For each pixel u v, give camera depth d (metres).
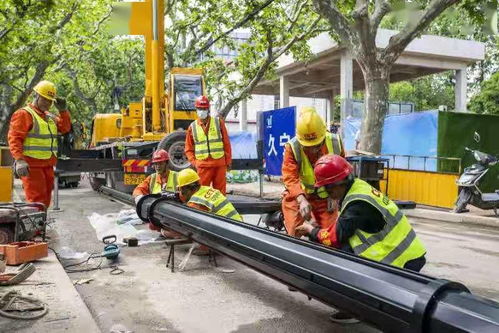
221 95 19.28
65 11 17.28
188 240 5.40
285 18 17.31
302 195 4.55
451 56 21.36
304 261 3.06
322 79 25.78
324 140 4.69
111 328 3.73
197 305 4.28
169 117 11.73
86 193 14.54
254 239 3.63
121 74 29.48
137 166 10.44
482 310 2.07
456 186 10.59
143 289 4.72
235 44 19.98
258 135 15.55
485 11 10.86
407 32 10.83
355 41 11.06
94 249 6.33
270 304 4.32
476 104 24.84
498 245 7.14
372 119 11.23
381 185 12.51
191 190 5.69
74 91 30.28
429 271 5.58
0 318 3.51
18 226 5.31
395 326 2.39
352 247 3.53
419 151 13.17
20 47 17.09
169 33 19.69
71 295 4.04
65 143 10.80
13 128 6.10
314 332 3.71
